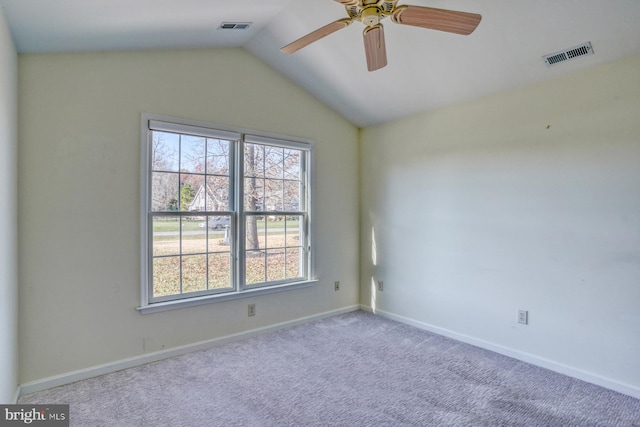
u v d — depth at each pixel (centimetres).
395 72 320
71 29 215
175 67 297
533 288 284
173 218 301
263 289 348
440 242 352
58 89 247
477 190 321
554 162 271
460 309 335
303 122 382
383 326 375
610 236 245
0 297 185
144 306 280
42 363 242
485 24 244
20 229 233
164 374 264
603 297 248
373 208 420
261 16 275
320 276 397
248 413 214
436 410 218
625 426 202
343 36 294
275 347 317
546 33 237
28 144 237
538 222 281
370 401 228
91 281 260
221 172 328
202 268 316
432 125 358
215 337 320
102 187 264
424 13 177
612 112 243
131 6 202
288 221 378
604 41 229
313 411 216
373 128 419
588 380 254
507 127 299
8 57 201
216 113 319
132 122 276
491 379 258
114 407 219
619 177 241
